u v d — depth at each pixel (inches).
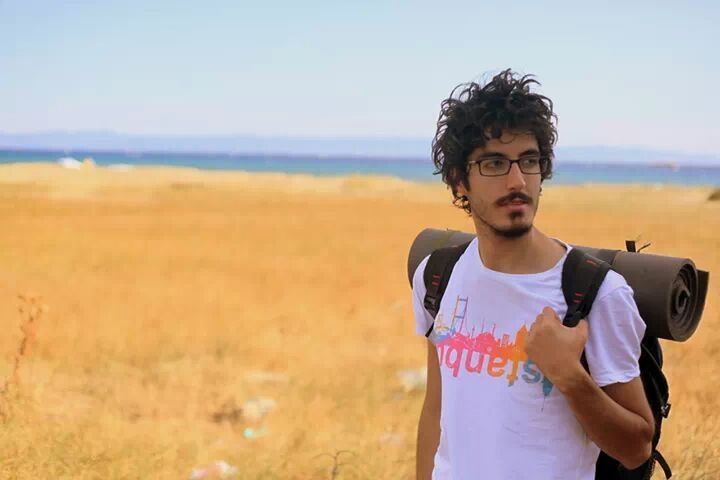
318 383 263.6
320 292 487.2
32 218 991.0
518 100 73.0
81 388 244.7
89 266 574.6
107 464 157.8
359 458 169.5
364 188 2235.5
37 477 146.3
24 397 177.2
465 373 76.8
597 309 72.1
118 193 1592.0
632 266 84.8
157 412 226.2
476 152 74.4
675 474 142.8
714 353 252.5
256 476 165.5
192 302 436.5
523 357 73.4
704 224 976.9
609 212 1259.8
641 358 84.0
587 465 74.9
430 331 86.0
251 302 443.2
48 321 344.2
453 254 83.3
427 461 87.9
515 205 73.5
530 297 73.9
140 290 474.0
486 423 74.4
